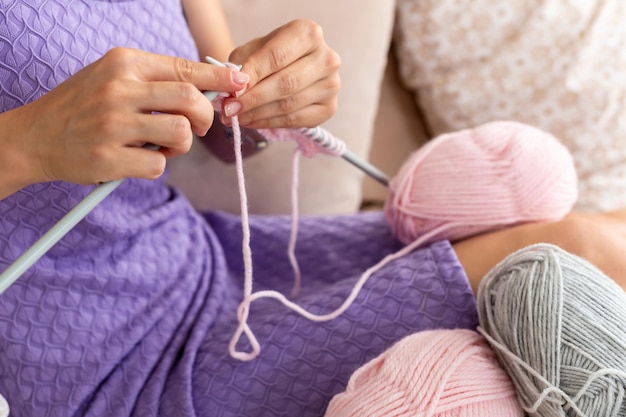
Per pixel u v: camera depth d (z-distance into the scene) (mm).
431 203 860
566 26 1205
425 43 1258
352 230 1000
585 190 1239
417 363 659
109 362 803
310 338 782
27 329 783
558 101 1222
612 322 649
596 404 636
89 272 797
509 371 695
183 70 601
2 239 750
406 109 1377
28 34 707
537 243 774
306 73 708
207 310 875
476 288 793
